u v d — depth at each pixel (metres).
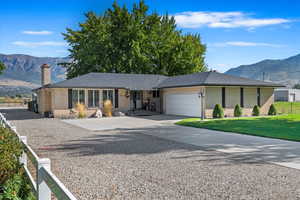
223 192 4.75
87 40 38.31
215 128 14.04
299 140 10.12
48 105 25.14
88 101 23.78
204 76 23.12
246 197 4.51
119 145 9.59
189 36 41.06
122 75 27.70
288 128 13.48
